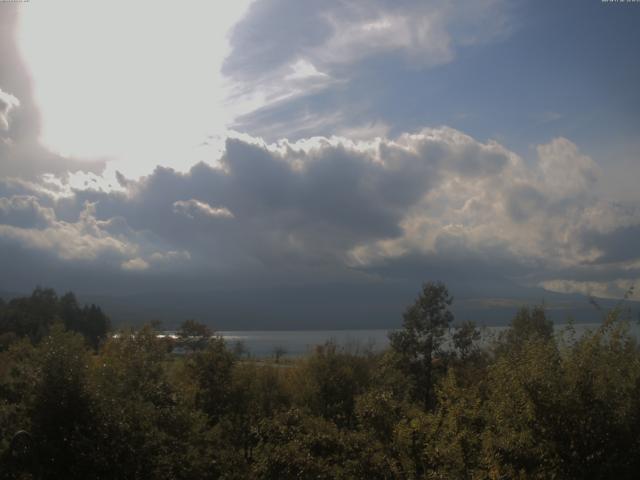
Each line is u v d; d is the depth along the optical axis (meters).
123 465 12.41
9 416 12.58
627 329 9.69
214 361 24.62
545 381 8.97
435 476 10.36
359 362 32.19
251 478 14.00
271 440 13.98
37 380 12.66
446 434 10.84
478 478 9.41
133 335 22.91
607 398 8.83
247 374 25.92
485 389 11.85
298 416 14.31
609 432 8.61
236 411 23.45
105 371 14.52
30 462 11.83
